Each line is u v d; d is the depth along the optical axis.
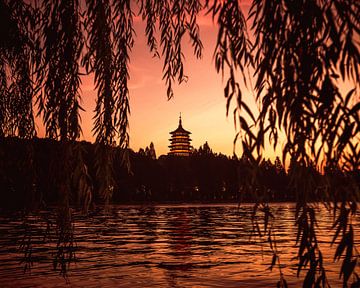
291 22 2.29
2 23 3.70
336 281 11.71
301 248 2.28
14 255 17.48
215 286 12.19
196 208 90.75
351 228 2.13
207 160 115.94
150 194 107.56
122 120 3.85
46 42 3.51
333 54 2.04
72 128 3.38
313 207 2.23
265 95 2.27
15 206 3.44
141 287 11.91
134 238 27.42
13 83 3.90
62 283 12.17
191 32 3.96
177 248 21.59
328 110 2.07
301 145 2.18
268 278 13.16
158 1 4.18
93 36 3.62
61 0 3.54
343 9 2.04
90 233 31.44
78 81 3.49
